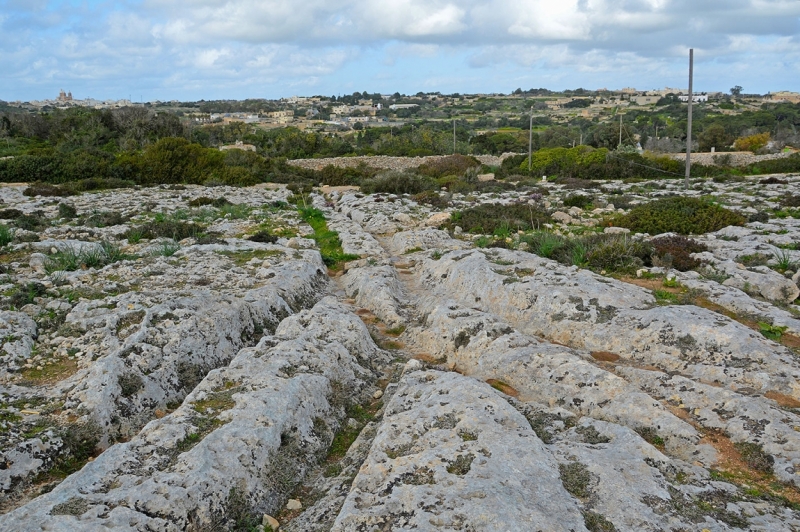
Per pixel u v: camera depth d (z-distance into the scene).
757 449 7.25
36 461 7.67
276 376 8.98
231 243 20.75
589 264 16.06
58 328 12.02
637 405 8.14
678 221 22.72
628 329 10.83
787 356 9.46
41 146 70.06
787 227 22.09
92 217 26.23
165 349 10.26
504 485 5.98
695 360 9.75
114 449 7.16
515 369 9.70
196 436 7.56
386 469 6.64
